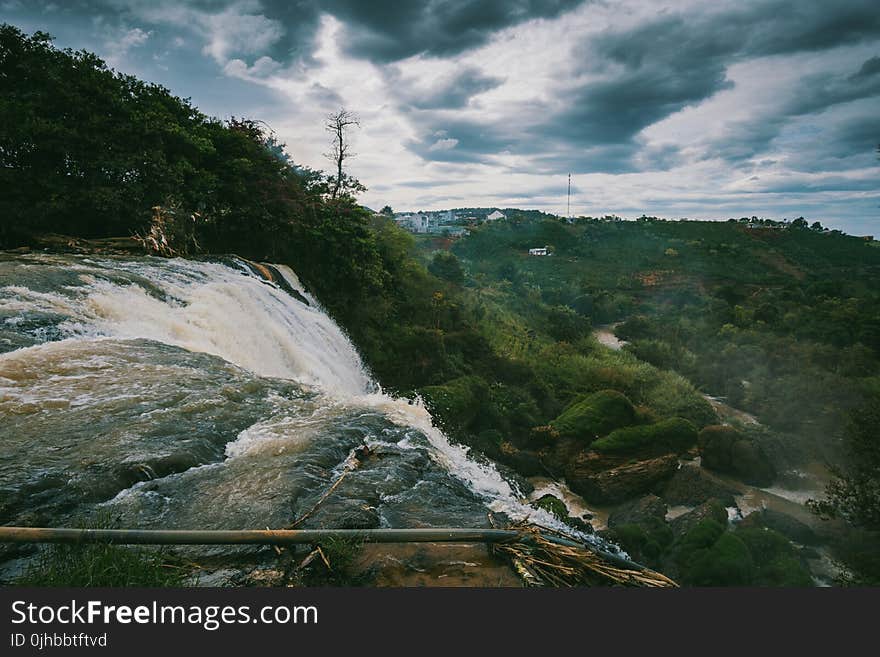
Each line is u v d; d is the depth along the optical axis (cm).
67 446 567
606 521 2133
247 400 766
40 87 2106
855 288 8450
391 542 455
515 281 7862
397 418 787
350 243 3002
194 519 472
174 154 2405
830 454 2659
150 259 1792
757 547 1507
